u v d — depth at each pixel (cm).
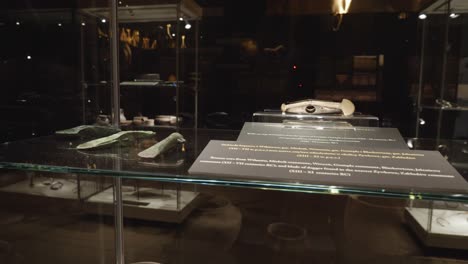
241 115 165
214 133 126
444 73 148
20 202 195
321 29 152
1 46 174
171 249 156
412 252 152
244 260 151
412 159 74
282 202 197
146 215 182
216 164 74
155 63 171
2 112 178
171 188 194
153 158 85
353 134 94
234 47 161
